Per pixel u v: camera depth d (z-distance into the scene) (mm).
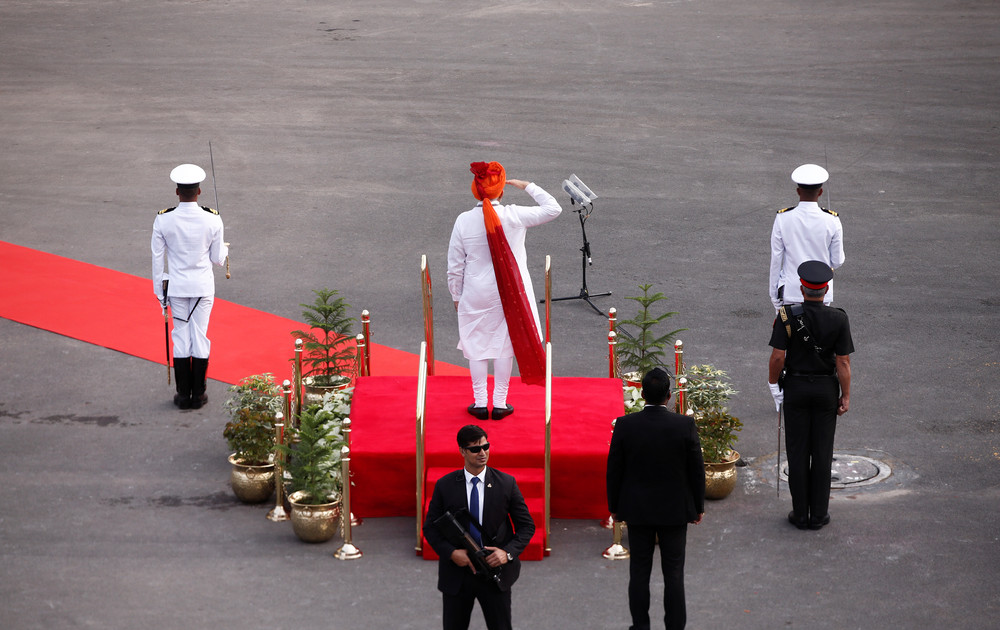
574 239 39844
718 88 60031
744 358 29953
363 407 24125
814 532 21422
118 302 33562
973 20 74438
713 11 78875
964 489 23047
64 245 38594
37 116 55469
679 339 31234
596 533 21719
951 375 28750
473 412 23469
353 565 20359
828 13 77625
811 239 24906
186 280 26359
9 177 46250
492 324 22781
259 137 52344
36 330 31375
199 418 26422
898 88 59594
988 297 34281
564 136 52375
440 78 62562
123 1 84188
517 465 21766
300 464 21516
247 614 18562
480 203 22562
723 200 43938
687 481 17547
